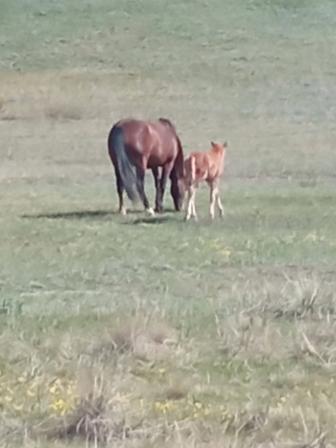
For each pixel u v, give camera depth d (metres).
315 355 12.12
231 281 17.38
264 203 26.30
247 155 35.31
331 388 10.98
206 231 22.28
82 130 40.75
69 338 12.79
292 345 12.41
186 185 23.97
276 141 37.91
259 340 12.57
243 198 27.22
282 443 9.05
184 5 60.22
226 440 9.08
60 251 20.22
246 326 13.28
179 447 8.86
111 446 8.98
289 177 31.66
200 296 16.11
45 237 21.66
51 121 42.31
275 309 14.43
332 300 14.70
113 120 42.56
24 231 22.31
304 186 29.77
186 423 9.56
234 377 11.37
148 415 9.87
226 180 31.11
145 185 30.95
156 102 45.34
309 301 14.55
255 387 11.02
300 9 59.62
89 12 59.12
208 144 37.62
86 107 44.34
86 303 15.59
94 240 21.30
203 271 18.34
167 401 10.43
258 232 22.09
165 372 11.48
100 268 18.66
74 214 24.84
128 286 17.14
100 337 12.73
